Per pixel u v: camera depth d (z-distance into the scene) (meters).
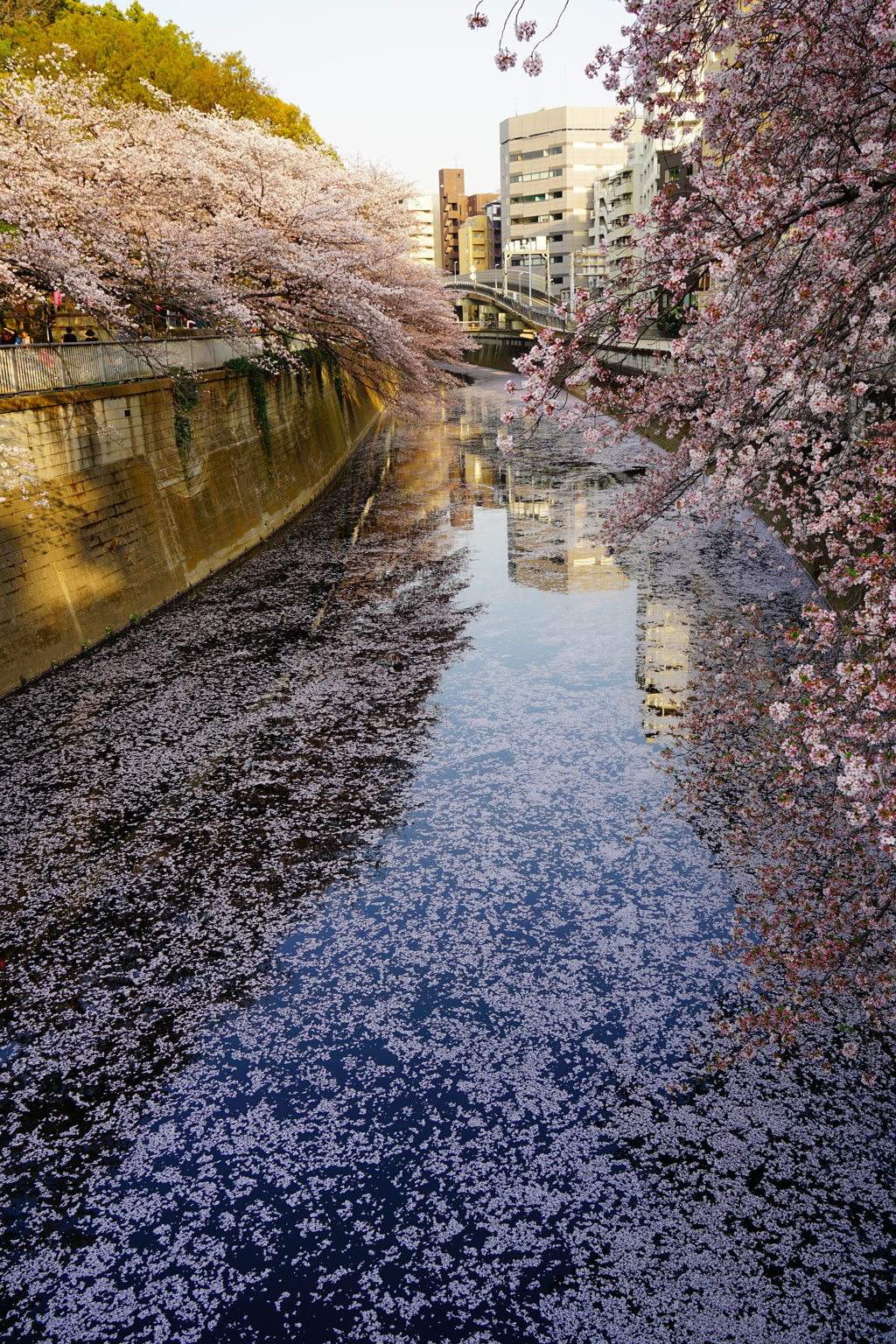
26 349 14.20
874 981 6.21
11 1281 5.66
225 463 22.22
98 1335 5.33
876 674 4.97
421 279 37.56
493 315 93.94
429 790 11.20
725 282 6.30
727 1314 5.27
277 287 22.59
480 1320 5.33
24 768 11.80
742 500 7.90
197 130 23.03
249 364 23.98
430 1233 5.86
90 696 13.91
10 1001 8.02
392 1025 7.63
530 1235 5.81
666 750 11.55
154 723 13.05
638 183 69.69
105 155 18.55
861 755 4.89
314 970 8.30
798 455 7.26
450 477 33.97
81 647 15.30
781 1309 5.28
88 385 15.96
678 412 8.95
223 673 14.85
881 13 5.57
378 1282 5.57
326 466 33.00
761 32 6.48
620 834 10.02
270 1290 5.55
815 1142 6.30
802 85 6.69
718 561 19.72
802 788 9.29
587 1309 5.35
